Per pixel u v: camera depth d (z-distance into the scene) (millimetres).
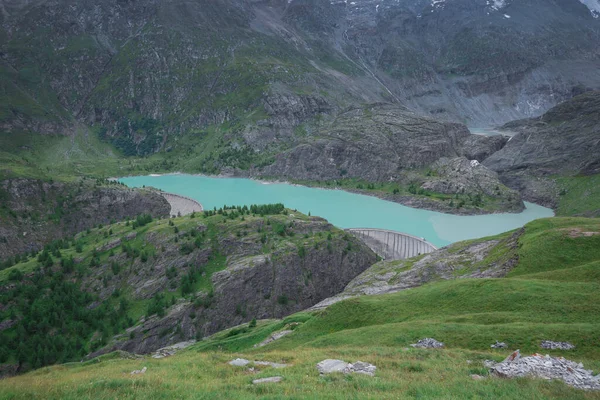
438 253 140875
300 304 151125
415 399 33969
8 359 120438
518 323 60031
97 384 40438
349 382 38031
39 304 137375
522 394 35344
